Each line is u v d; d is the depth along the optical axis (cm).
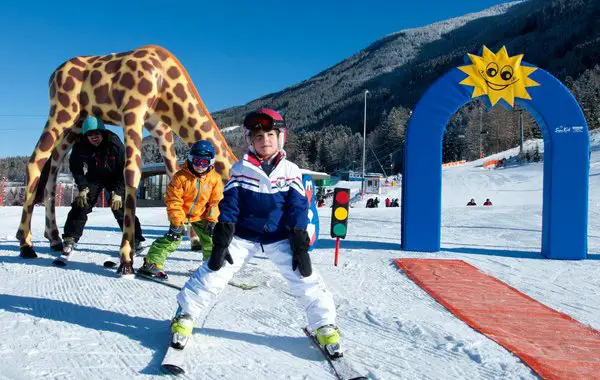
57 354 290
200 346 310
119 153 581
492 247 812
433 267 605
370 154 11269
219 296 429
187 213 493
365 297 454
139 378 262
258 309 396
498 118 9200
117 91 556
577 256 705
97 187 587
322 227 1154
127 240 504
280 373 275
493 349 320
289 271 309
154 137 691
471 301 447
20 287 445
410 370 284
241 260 310
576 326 381
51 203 647
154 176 3681
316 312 304
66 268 533
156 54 596
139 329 339
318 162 11750
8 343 304
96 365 276
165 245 487
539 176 3975
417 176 749
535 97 726
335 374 276
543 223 738
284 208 304
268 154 305
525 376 279
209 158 462
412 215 747
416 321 377
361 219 1378
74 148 571
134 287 455
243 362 288
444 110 748
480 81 739
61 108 566
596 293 499
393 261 644
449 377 276
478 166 5631
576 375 279
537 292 498
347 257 672
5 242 746
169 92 604
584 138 717
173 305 399
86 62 582
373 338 339
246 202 302
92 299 409
